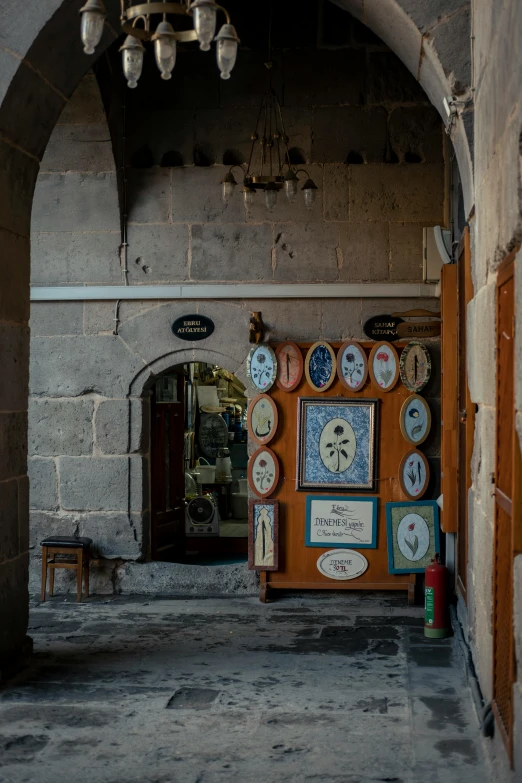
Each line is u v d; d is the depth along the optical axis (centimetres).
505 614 391
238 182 851
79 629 719
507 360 383
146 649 655
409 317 836
